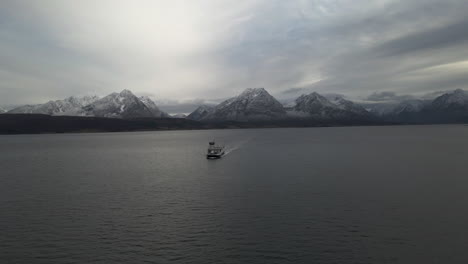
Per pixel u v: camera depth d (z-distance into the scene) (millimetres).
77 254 39500
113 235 45062
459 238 42312
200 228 47188
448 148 159500
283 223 48688
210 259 37781
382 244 41031
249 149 171625
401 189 68500
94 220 51250
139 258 38219
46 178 88375
